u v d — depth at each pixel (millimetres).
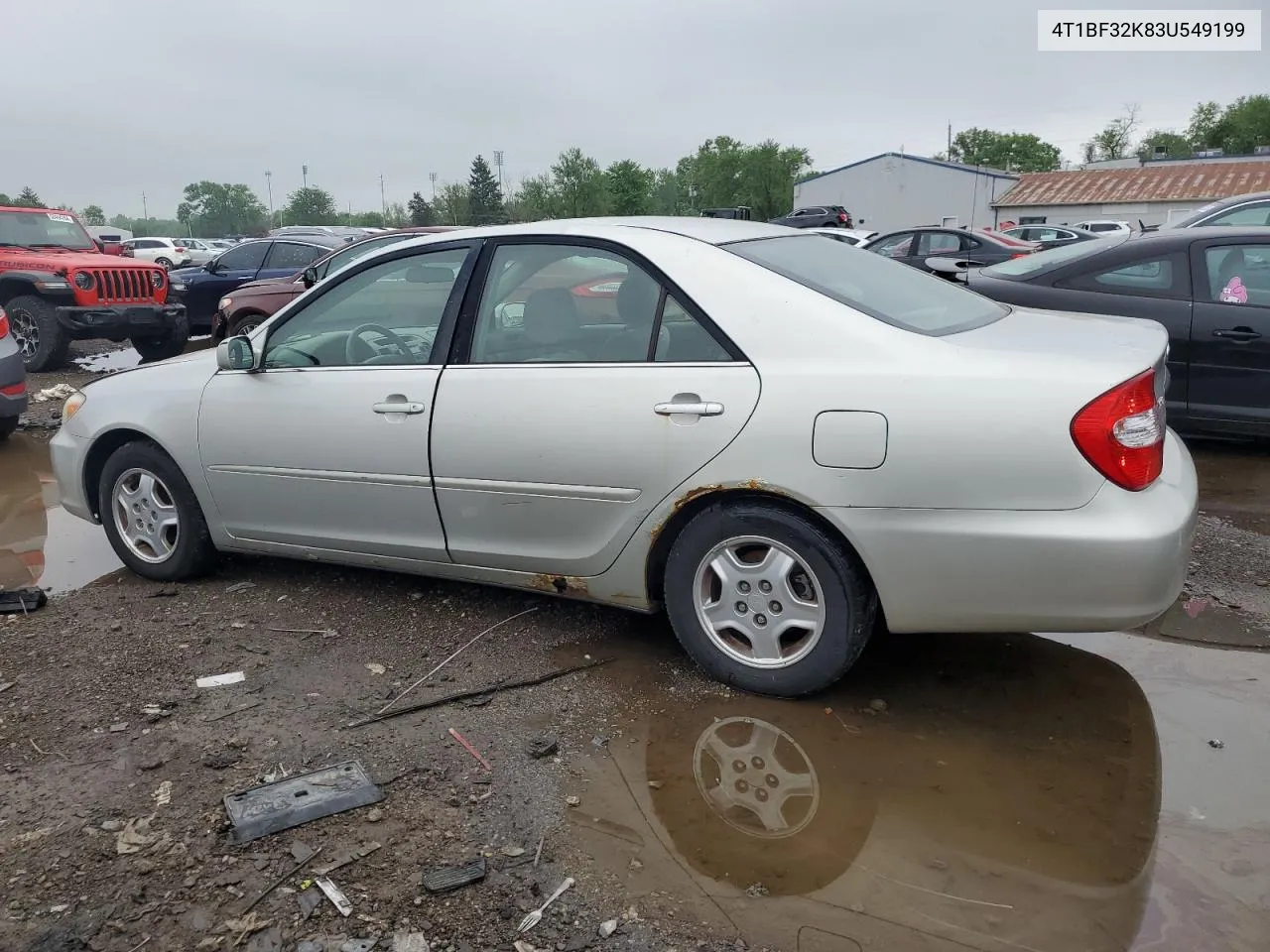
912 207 53750
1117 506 2771
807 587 3197
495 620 4016
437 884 2412
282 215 137250
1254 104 82562
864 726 3156
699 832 2631
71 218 12430
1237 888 2375
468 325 3656
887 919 2293
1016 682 3434
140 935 2273
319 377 3939
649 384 3242
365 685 3477
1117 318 3664
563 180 73375
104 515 4598
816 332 3070
